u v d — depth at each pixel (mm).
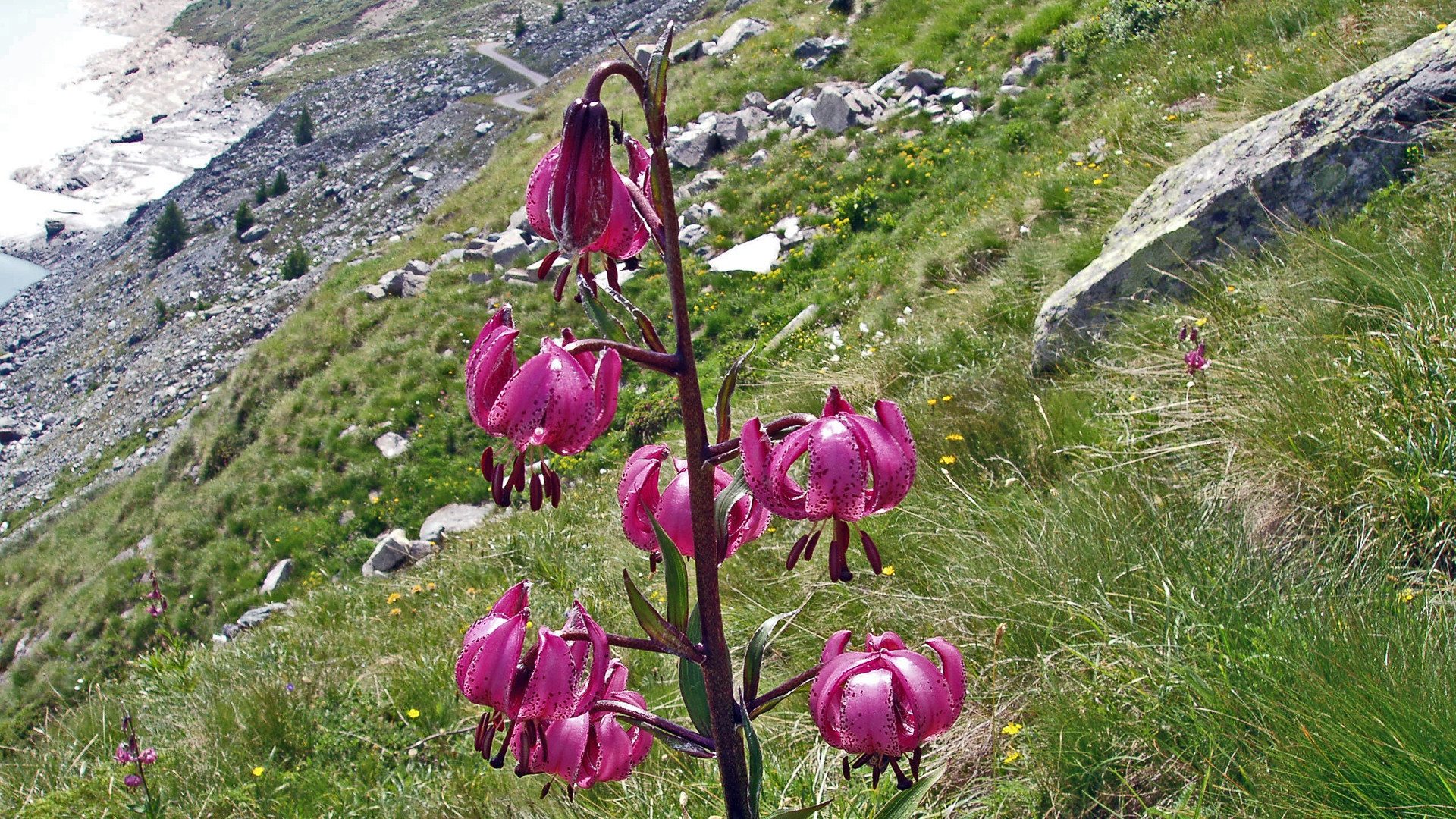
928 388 5316
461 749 3938
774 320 10578
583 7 52750
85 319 41844
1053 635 2785
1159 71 9305
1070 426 4102
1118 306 4980
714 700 1351
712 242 12531
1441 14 5977
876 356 6293
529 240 15336
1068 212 7812
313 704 4469
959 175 11016
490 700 1222
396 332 14836
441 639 5047
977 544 3398
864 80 14430
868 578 3490
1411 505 2820
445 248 17109
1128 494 3371
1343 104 4766
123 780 3861
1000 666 2844
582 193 1176
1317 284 4008
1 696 12734
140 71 84875
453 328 14367
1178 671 2420
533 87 43219
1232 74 8039
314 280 31000
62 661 12859
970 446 4305
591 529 6223
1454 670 2104
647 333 1307
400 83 49688
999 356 5496
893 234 10688
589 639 1233
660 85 1187
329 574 11562
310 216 38375
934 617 3143
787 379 6934
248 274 36594
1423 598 2561
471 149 36281
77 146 72688
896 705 1203
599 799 3023
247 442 15117
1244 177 4859
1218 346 4156
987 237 8094
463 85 46312
